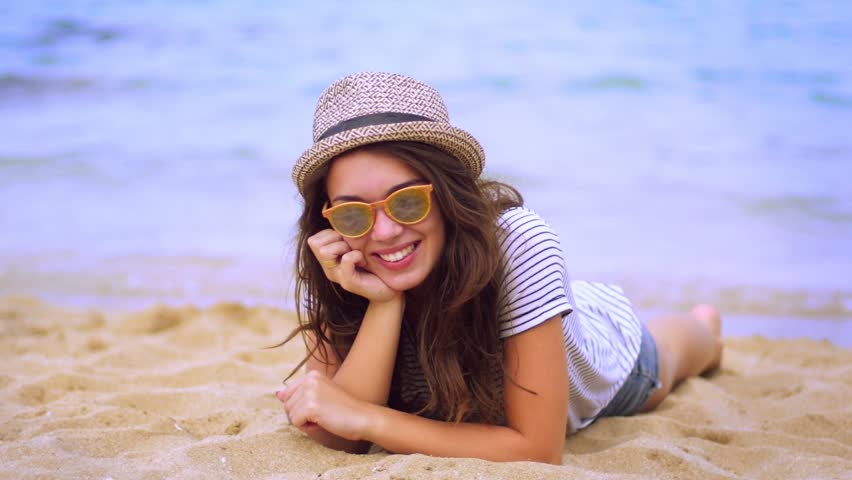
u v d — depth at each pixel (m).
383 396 2.60
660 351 3.60
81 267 7.09
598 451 2.91
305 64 13.91
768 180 9.21
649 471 2.62
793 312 5.95
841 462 2.69
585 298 3.24
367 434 2.48
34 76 13.50
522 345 2.47
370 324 2.58
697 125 11.14
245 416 3.13
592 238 7.62
